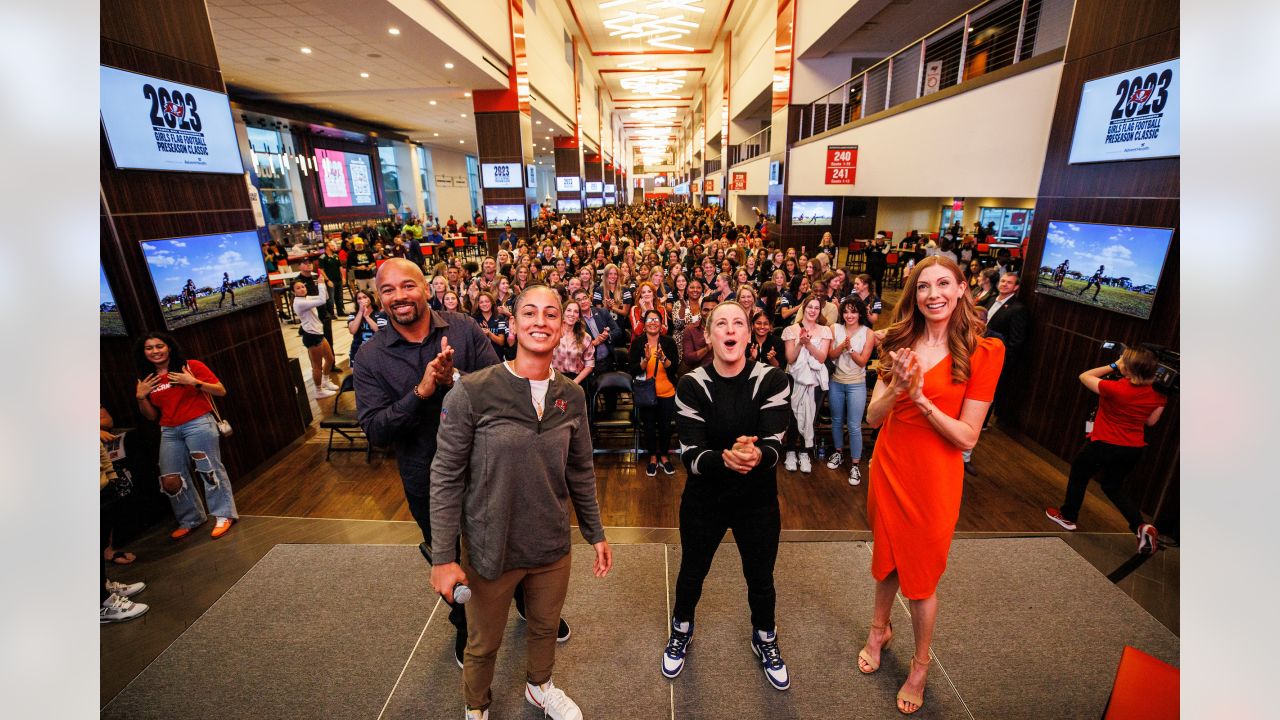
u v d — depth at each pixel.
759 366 2.21
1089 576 3.04
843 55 14.24
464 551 1.93
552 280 7.02
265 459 4.75
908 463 2.13
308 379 7.20
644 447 4.94
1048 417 4.71
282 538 3.57
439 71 11.98
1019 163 5.42
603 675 2.45
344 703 2.36
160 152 3.84
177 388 3.45
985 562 3.16
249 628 2.76
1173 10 3.55
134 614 2.89
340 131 18.41
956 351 2.02
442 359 2.02
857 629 2.68
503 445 1.84
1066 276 4.46
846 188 10.08
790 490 4.15
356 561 3.28
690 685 2.39
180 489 3.52
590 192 34.97
